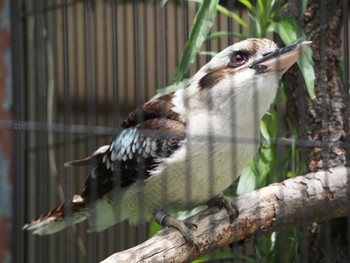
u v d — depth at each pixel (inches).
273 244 131.0
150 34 153.8
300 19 130.0
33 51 149.4
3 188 146.7
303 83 129.8
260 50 127.5
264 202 126.6
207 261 135.2
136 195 129.3
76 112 152.8
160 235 125.0
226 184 127.5
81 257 151.6
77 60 151.2
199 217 125.9
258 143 127.5
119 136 129.6
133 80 153.9
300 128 130.9
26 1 147.7
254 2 132.6
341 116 130.3
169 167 127.3
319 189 127.4
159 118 128.4
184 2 129.8
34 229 131.7
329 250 128.8
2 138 146.4
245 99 127.1
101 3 153.7
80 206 131.3
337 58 130.8
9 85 146.2
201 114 127.4
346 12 127.0
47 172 148.9
